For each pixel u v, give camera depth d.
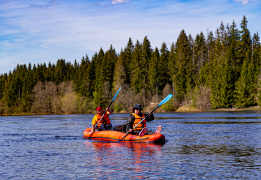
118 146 10.43
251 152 8.95
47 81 116.06
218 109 65.56
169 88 81.56
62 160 7.94
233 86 67.12
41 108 89.81
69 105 78.12
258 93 63.88
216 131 15.66
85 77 97.12
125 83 86.75
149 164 7.30
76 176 6.20
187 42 99.69
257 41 85.69
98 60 103.69
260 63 73.38
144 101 79.81
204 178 5.99
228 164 7.27
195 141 11.62
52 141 12.17
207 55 91.50
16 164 7.49
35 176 6.26
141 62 91.12
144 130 11.19
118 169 6.78
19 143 11.59
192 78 81.00
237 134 14.03
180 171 6.56
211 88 68.19
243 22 79.62
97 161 7.73
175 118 31.81
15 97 106.12
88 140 12.40
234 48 75.12
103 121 13.12
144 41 100.50
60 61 129.75
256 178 5.96
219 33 90.44
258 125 19.33
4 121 31.67
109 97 83.81
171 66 91.00
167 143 11.09
